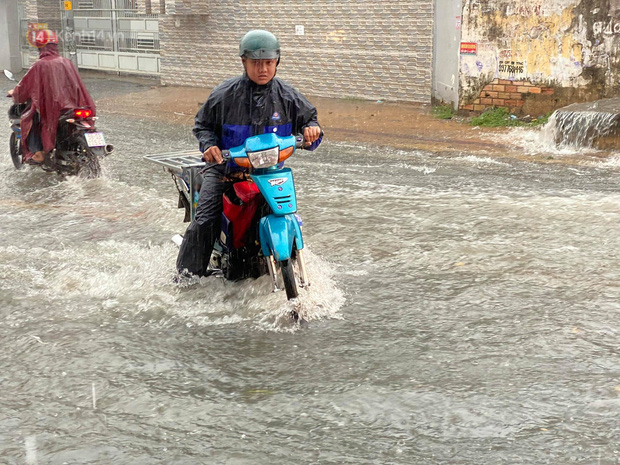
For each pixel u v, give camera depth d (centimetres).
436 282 550
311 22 1825
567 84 1345
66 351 440
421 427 346
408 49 1666
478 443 331
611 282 542
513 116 1395
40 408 373
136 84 2169
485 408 362
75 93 906
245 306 504
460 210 759
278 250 466
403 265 590
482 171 970
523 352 428
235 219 492
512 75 1401
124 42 2298
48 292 536
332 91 1828
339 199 815
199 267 530
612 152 1080
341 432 343
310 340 452
